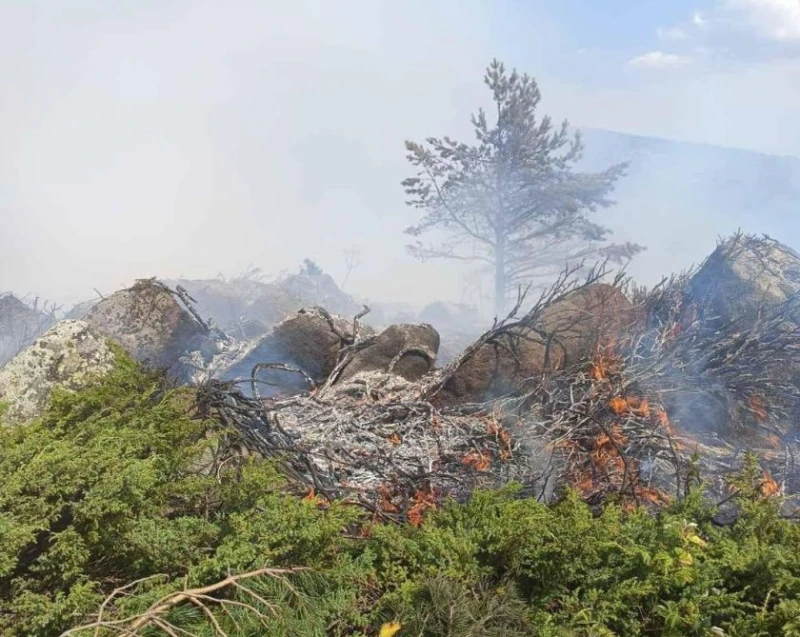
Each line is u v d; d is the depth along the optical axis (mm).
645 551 2980
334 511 3096
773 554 2920
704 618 2736
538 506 3332
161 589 2574
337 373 6160
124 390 3775
